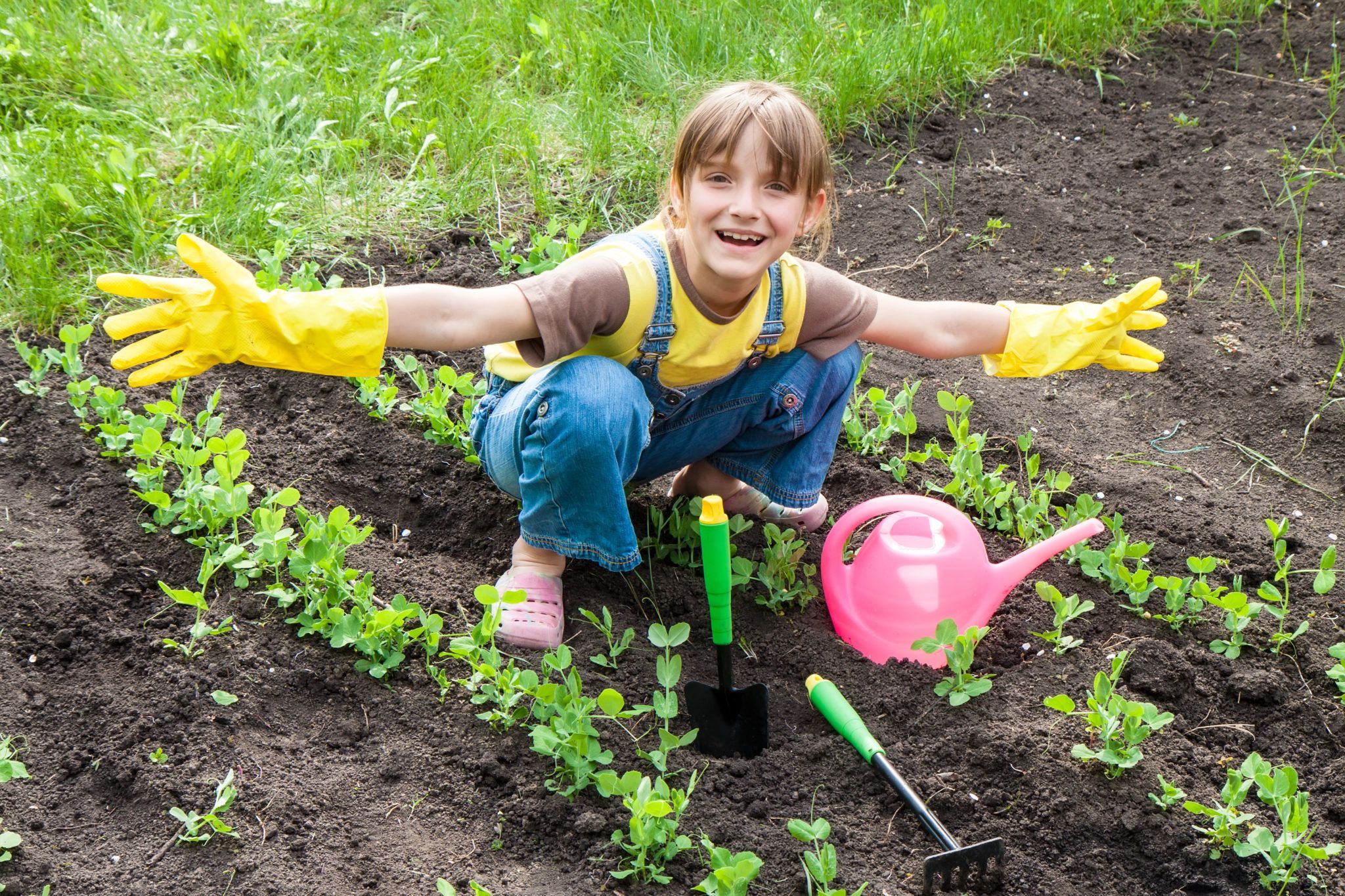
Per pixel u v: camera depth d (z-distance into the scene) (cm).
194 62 460
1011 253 427
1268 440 351
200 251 205
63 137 405
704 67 489
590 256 237
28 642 254
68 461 301
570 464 243
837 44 501
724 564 232
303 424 325
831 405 277
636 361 248
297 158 420
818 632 278
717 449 286
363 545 288
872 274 416
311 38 487
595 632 271
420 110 453
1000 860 227
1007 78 518
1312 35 551
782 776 243
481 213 418
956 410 318
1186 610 283
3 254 356
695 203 231
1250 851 222
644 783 217
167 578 273
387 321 216
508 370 263
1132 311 259
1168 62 538
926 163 473
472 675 252
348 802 231
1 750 227
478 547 296
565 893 217
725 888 210
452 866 222
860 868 226
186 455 278
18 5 472
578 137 450
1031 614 282
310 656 256
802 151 228
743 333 250
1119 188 461
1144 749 247
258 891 213
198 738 237
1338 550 311
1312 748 255
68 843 219
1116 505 324
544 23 493
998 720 252
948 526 268
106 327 206
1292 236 431
